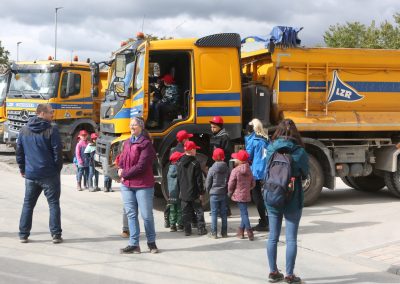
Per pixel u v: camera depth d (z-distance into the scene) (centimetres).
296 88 1031
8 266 603
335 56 1041
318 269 621
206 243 744
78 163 1234
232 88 977
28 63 1814
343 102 1058
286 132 559
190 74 963
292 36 1013
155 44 941
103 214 937
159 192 1131
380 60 1064
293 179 548
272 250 561
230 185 761
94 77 1116
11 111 1825
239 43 977
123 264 622
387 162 1109
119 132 956
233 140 1004
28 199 712
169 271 597
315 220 906
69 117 1786
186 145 786
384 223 878
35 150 695
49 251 675
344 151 1082
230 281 565
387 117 1080
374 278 587
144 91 926
